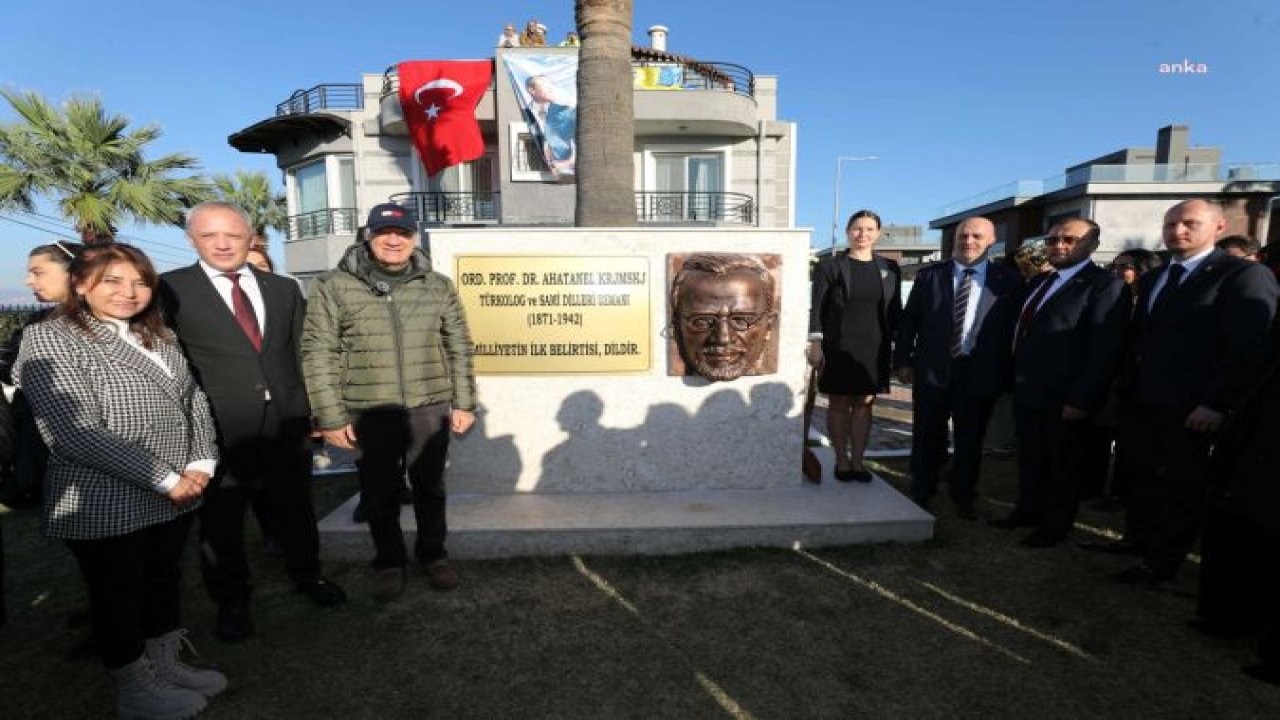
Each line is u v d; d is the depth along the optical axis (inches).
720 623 96.3
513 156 471.8
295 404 100.0
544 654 88.9
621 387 135.8
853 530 122.7
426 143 482.9
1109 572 112.3
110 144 437.7
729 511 126.6
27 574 116.7
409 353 100.7
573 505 130.0
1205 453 103.3
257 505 119.6
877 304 138.9
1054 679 82.6
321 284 96.8
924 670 84.7
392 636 93.4
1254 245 157.0
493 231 130.3
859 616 98.0
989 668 85.0
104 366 71.2
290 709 77.7
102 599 71.8
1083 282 118.5
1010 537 127.1
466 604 102.0
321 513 145.3
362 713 77.0
